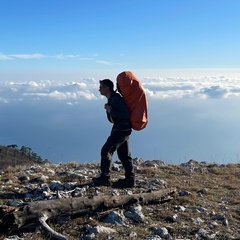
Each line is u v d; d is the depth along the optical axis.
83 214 3.94
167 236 3.65
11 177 5.48
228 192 5.41
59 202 3.79
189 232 3.79
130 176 5.09
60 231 3.64
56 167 6.69
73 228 3.71
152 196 4.47
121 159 5.08
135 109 4.71
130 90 4.70
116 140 4.79
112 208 4.14
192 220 4.09
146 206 4.40
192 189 5.32
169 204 4.55
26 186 4.98
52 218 3.75
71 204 3.84
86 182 5.23
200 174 6.59
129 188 5.05
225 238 3.72
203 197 4.98
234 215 4.37
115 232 3.66
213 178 6.35
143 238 3.58
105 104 4.80
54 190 4.87
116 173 6.00
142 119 4.71
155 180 5.53
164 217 4.13
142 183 5.39
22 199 4.48
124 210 4.17
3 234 3.46
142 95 4.74
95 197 4.04
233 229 3.98
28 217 3.54
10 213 3.46
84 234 3.61
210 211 4.41
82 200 3.93
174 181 5.79
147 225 3.89
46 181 5.30
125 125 4.73
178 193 5.00
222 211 4.48
